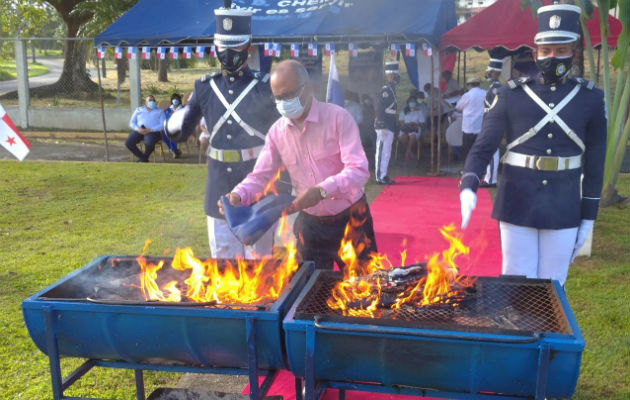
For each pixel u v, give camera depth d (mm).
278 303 2477
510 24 9922
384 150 9461
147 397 3113
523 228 3303
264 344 2426
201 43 10906
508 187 3311
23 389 3467
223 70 3721
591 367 3660
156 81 26953
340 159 3178
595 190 3236
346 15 10148
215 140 3820
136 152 12305
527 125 3170
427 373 2285
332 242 3430
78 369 2705
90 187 9492
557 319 2381
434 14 9805
